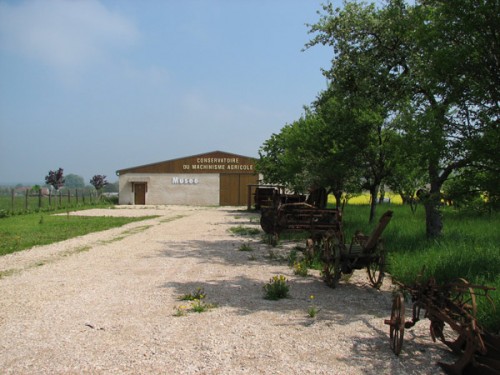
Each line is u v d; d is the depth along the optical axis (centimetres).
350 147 1725
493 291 716
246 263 1173
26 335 602
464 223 1678
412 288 626
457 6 778
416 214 2247
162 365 505
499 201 798
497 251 1038
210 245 1511
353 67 1449
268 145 3133
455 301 592
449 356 543
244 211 3506
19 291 848
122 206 4312
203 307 734
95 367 499
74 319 674
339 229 1371
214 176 4644
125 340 584
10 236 1669
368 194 3816
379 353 550
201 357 529
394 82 1391
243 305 761
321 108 1878
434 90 862
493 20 757
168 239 1662
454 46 807
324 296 831
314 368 503
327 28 1467
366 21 1407
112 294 828
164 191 4691
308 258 1140
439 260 957
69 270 1060
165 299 795
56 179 4856
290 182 2662
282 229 1473
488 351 495
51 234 1752
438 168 929
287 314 709
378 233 823
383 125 1670
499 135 735
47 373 484
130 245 1495
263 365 508
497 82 792
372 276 1012
